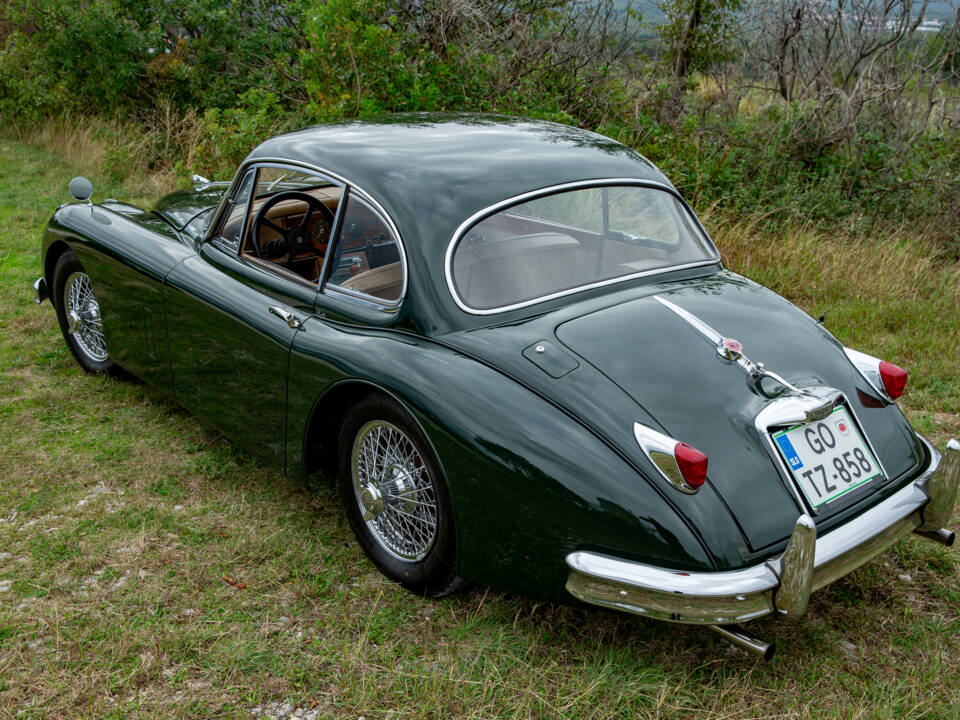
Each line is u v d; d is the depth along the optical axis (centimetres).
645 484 246
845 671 273
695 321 296
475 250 307
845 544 256
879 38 947
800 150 896
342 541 346
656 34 1091
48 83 1268
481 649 278
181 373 410
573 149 364
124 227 452
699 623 238
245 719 250
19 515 357
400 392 286
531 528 260
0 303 612
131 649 278
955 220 772
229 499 375
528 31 1020
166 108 1152
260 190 384
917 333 574
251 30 1271
